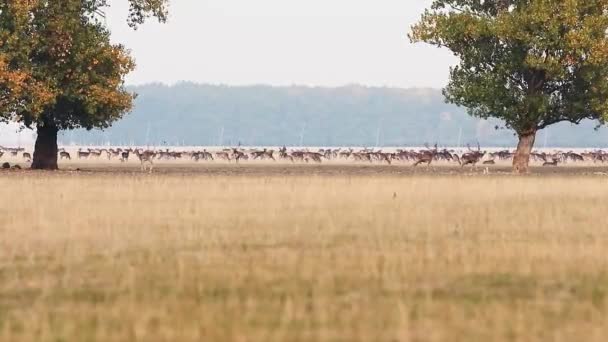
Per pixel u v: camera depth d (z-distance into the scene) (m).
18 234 94.19
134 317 54.84
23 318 55.19
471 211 120.88
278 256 78.75
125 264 74.81
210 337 50.25
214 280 67.31
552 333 50.97
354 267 72.88
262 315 55.59
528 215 115.38
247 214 115.94
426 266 73.38
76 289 64.12
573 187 173.38
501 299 60.50
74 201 134.12
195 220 108.50
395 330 51.75
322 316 55.19
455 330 51.75
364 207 126.38
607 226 102.62
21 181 182.25
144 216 112.19
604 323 53.47
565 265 73.81
